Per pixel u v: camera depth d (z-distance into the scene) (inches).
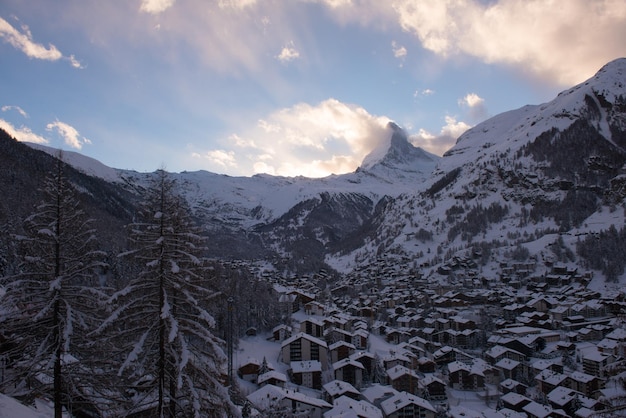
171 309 880.3
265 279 7815.0
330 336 4872.0
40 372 935.0
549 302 6550.2
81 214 1045.8
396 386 3836.1
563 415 3218.5
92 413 1263.5
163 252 880.9
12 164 6663.4
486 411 3262.8
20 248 1013.8
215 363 908.0
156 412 855.1
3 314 949.8
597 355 4055.1
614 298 6235.2
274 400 2738.7
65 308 979.3
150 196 921.5
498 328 6131.9
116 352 874.1
